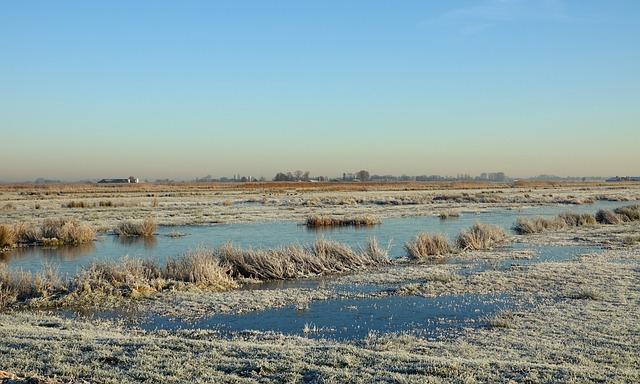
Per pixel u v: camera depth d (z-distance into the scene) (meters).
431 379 7.94
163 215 46.62
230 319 13.35
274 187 142.12
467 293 15.99
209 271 18.09
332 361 8.81
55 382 7.66
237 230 36.16
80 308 14.73
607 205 63.19
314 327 12.34
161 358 8.92
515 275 18.20
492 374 8.24
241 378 7.99
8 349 9.28
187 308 14.47
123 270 17.47
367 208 56.38
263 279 19.44
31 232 30.00
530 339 10.84
